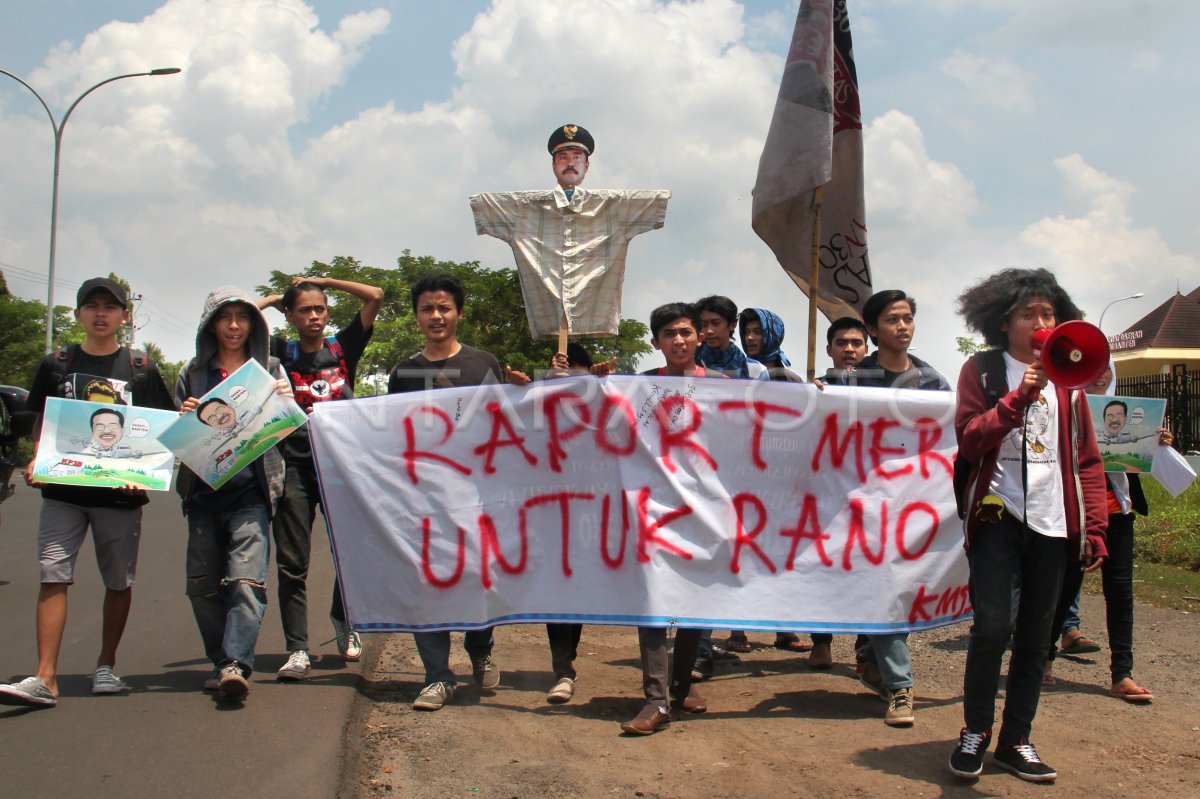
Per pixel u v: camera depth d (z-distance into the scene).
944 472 4.89
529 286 5.75
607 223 5.73
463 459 4.93
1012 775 3.88
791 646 6.26
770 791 3.68
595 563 4.81
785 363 6.52
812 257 5.65
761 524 4.82
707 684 5.36
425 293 5.14
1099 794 3.69
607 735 4.36
